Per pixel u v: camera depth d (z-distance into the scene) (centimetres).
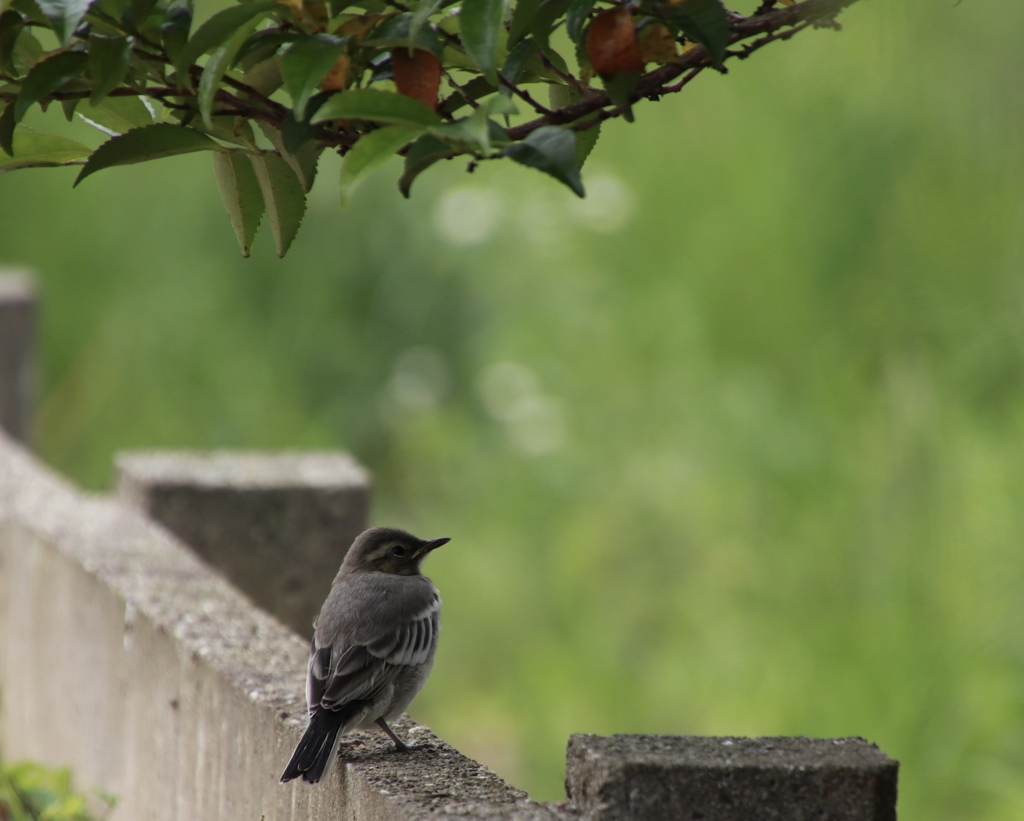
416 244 1861
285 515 839
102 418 1795
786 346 1479
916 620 1153
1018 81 914
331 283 1866
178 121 454
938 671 1115
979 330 1255
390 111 344
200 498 829
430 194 1892
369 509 854
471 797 443
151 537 768
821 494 1309
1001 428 1268
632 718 1255
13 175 1934
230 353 1808
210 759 578
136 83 409
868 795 395
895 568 1196
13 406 1202
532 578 1481
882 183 1360
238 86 405
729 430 1438
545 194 1748
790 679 1186
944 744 1090
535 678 1310
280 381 1803
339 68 387
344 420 1786
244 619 636
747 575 1321
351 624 563
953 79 1003
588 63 420
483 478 1662
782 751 406
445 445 1719
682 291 1570
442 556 1556
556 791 1212
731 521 1383
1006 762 1081
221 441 1747
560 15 404
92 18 395
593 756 403
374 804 451
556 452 1575
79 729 732
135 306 1844
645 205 1661
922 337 1312
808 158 1464
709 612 1325
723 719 1205
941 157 1246
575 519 1521
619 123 1750
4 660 876
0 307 1195
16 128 430
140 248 1903
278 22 395
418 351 1825
